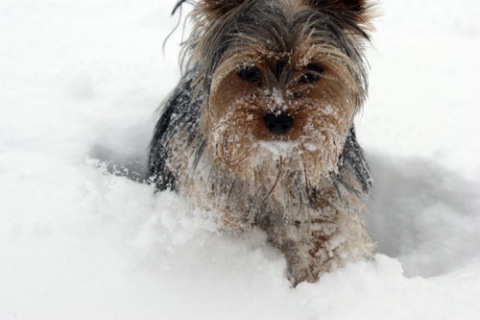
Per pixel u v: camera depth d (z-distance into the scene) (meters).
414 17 1.11
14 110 0.74
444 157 0.70
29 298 0.48
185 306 0.48
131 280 0.50
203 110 0.56
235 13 0.55
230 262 0.53
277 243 0.58
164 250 0.53
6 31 0.98
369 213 0.69
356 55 0.57
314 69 0.53
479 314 0.48
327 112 0.54
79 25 1.04
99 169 0.65
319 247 0.58
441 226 0.66
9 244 0.53
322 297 0.49
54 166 0.64
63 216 0.56
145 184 0.64
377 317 0.48
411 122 0.75
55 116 0.74
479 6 1.16
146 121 0.75
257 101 0.52
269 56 0.52
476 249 0.62
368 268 0.54
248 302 0.49
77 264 0.51
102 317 0.47
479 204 0.66
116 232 0.55
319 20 0.54
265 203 0.58
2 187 0.60
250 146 0.53
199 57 0.57
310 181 0.56
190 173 0.58
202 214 0.56
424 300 0.50
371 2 0.57
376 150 0.71
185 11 1.09
